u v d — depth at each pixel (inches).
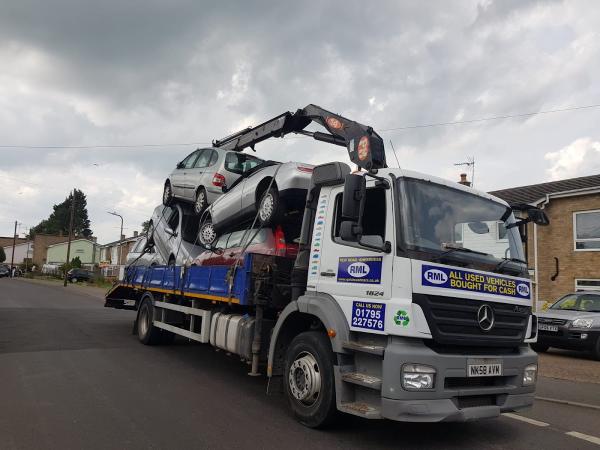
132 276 485.1
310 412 211.5
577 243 741.3
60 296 1109.1
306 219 239.3
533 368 209.5
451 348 191.3
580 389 324.5
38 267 3572.8
